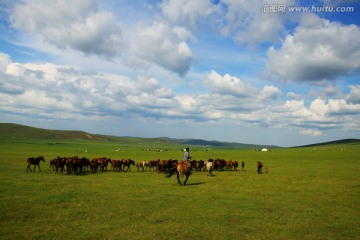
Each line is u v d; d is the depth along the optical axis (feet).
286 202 55.31
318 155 254.06
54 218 41.70
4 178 80.59
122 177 92.02
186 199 55.98
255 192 65.46
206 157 236.02
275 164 162.30
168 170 115.14
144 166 131.64
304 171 119.75
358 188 73.51
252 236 35.86
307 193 65.41
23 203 49.49
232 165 127.95
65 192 60.39
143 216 43.60
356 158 209.15
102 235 35.14
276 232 37.52
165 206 49.90
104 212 45.29
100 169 119.44
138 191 63.72
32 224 38.83
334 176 100.63
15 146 370.73
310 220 43.21
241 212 46.98
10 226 37.78
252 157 238.48
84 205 49.42
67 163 97.86
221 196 59.82
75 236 34.60
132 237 34.60
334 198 60.08
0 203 49.06
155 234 35.78
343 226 40.42
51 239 33.58
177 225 39.58
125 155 245.45
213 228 38.63
